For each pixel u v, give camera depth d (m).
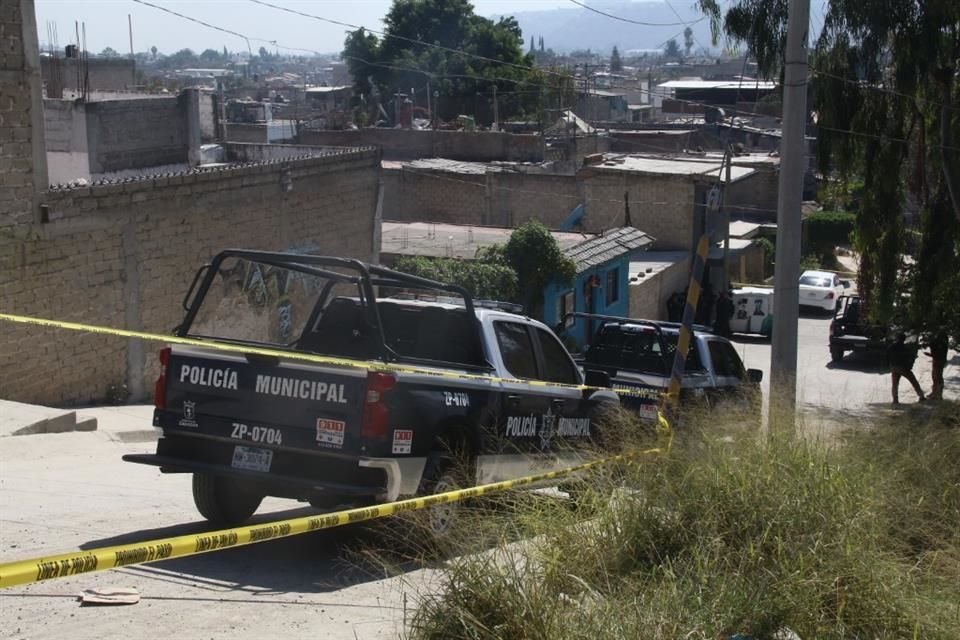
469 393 7.81
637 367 13.81
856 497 6.59
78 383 16.53
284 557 7.20
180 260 18.45
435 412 7.35
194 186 18.59
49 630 5.38
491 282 25.38
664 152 54.41
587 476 7.18
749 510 6.34
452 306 8.48
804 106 14.39
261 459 7.16
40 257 15.66
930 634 5.44
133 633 5.40
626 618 4.96
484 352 8.22
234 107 69.62
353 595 6.34
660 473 6.86
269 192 20.66
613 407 9.70
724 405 10.41
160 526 7.90
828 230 49.84
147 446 12.79
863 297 24.19
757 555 5.86
